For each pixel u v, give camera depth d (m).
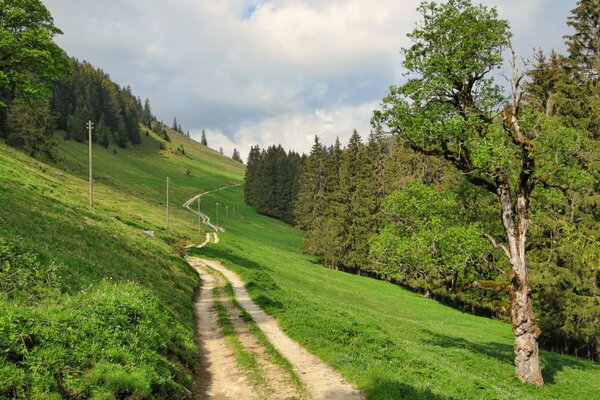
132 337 10.65
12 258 13.66
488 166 20.09
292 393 11.16
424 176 62.22
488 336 37.47
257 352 14.97
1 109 88.88
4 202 23.47
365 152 82.44
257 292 28.61
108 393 8.05
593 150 30.45
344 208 82.94
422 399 10.42
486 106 21.45
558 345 44.47
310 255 104.75
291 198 155.38
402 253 21.00
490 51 20.53
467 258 20.03
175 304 20.36
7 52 26.41
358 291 56.91
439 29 20.89
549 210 27.41
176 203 141.62
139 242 33.66
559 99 35.44
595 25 36.22
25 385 7.37
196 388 11.55
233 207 157.25
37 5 28.09
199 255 55.28
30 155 89.56
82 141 179.38
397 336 25.69
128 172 166.50
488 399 12.21
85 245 23.27
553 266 34.94
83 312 10.52
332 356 14.09
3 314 8.74
